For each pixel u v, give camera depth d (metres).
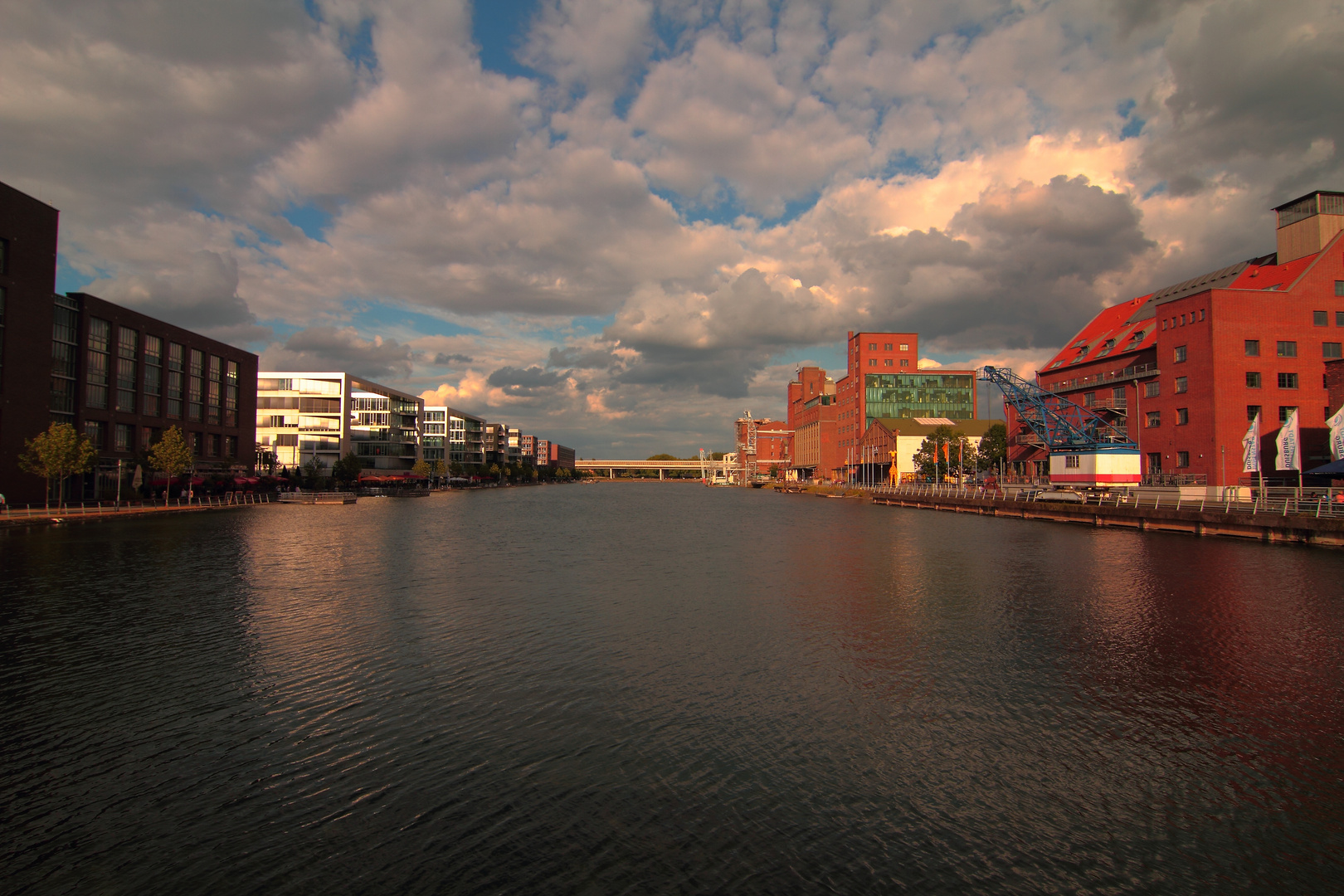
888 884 8.80
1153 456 74.38
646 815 10.37
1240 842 9.73
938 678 16.34
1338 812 10.48
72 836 9.90
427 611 23.72
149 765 12.02
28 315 64.50
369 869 9.14
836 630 20.95
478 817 10.32
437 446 182.88
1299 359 65.69
